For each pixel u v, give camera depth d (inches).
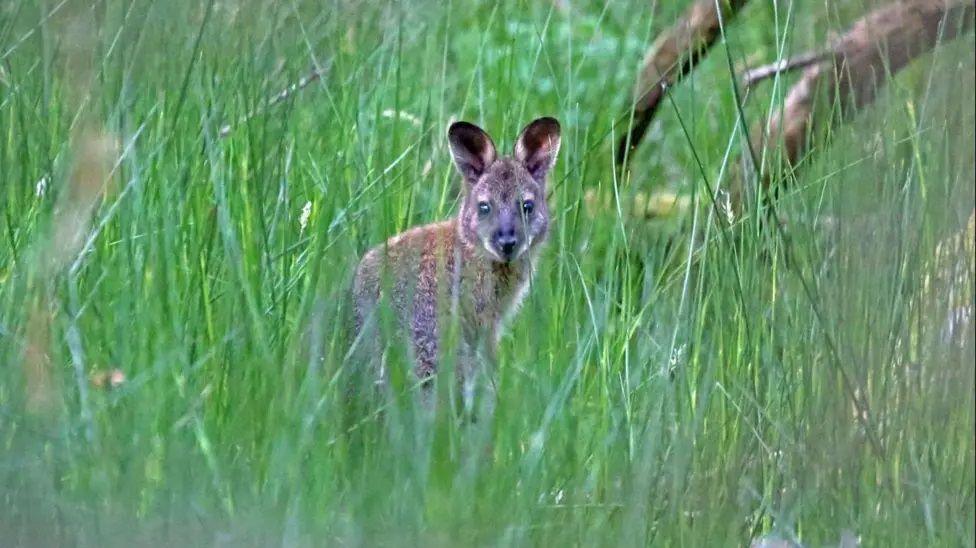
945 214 381.1
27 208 422.3
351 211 448.1
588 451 368.2
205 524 304.3
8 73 454.3
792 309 384.5
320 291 406.6
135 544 296.2
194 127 439.8
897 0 482.9
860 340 368.5
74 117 432.5
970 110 389.4
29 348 341.7
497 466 343.3
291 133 465.4
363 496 321.1
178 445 328.8
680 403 375.2
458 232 479.5
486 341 451.8
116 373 365.1
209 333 376.5
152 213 406.3
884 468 359.6
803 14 573.3
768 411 376.8
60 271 378.3
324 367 376.2
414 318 453.7
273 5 473.1
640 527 328.8
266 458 331.0
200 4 458.6
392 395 360.2
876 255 374.9
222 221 399.9
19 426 327.0
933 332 371.6
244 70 454.9
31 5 459.5
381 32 523.2
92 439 325.7
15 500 307.4
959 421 366.6
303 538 299.9
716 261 410.9
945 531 352.8
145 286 386.0
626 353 404.5
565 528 327.6
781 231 388.8
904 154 398.6
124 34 443.5
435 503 318.3
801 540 351.3
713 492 351.9
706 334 412.2
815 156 458.9
